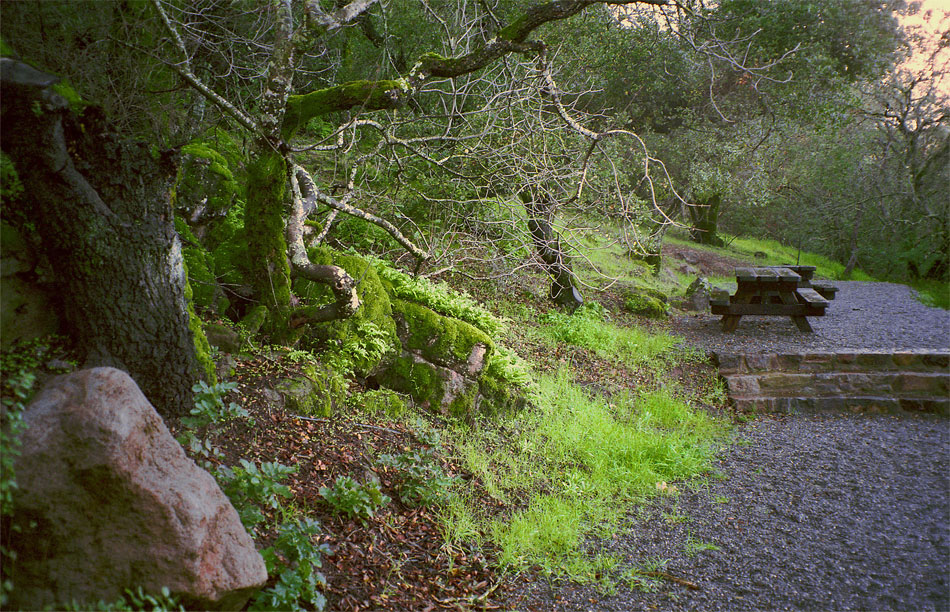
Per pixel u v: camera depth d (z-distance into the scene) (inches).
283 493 140.3
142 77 172.6
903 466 228.7
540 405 256.8
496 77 335.6
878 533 181.9
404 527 169.2
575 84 416.5
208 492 110.8
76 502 96.9
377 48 437.1
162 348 146.6
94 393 101.1
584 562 166.2
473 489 196.1
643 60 574.9
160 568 100.7
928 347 353.7
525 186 339.6
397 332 247.4
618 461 231.0
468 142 339.3
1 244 125.6
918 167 840.9
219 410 150.2
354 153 363.9
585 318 390.0
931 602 148.9
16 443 90.4
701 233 876.6
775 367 330.0
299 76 351.3
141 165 137.7
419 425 219.5
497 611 144.5
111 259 134.2
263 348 208.4
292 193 226.1
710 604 150.6
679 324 444.8
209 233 233.1
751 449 250.8
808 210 892.6
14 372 122.2
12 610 93.2
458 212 354.0
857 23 645.3
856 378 309.3
